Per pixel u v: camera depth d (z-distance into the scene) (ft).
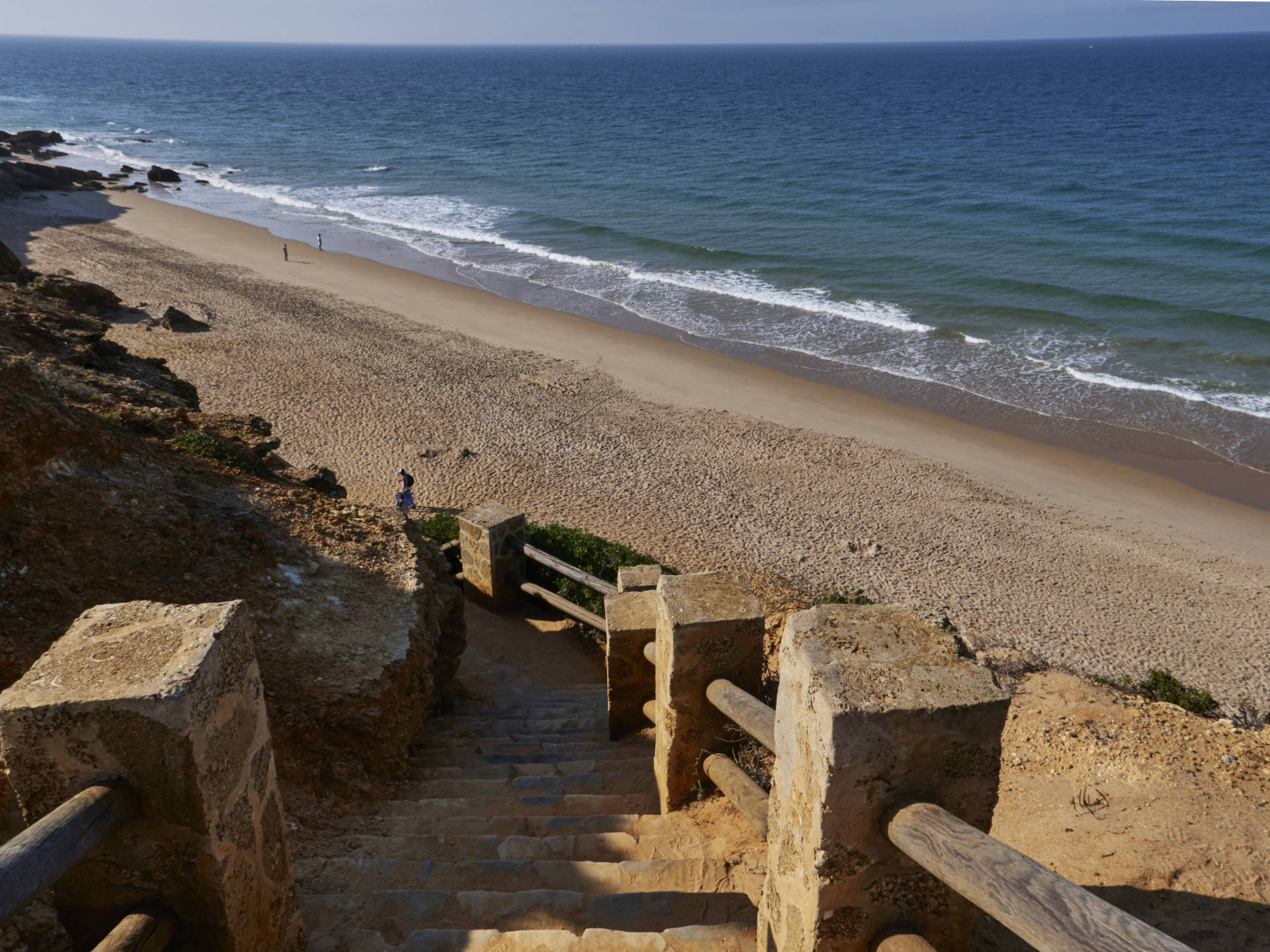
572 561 40.01
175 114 364.38
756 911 12.78
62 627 18.04
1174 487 67.77
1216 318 99.19
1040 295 109.81
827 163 215.92
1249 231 136.87
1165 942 6.28
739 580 15.90
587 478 67.77
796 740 9.06
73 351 39.32
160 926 9.50
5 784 12.11
